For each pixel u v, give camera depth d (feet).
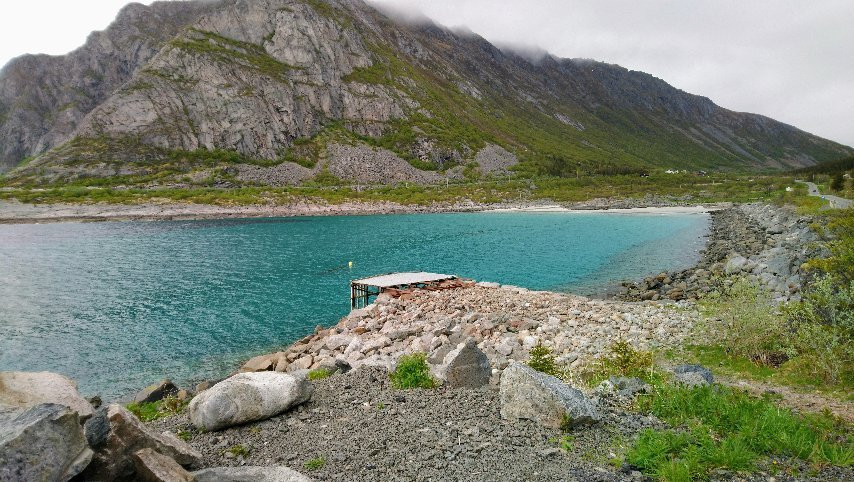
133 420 28.32
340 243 269.44
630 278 162.61
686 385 41.98
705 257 196.44
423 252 234.38
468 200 577.84
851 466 29.73
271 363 85.56
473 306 108.17
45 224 385.50
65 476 22.68
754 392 46.19
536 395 37.06
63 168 637.71
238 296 149.28
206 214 458.09
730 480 28.25
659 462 29.48
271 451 33.24
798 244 148.87
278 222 405.39
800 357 53.21
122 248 253.44
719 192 600.80
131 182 617.62
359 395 44.75
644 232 306.14
